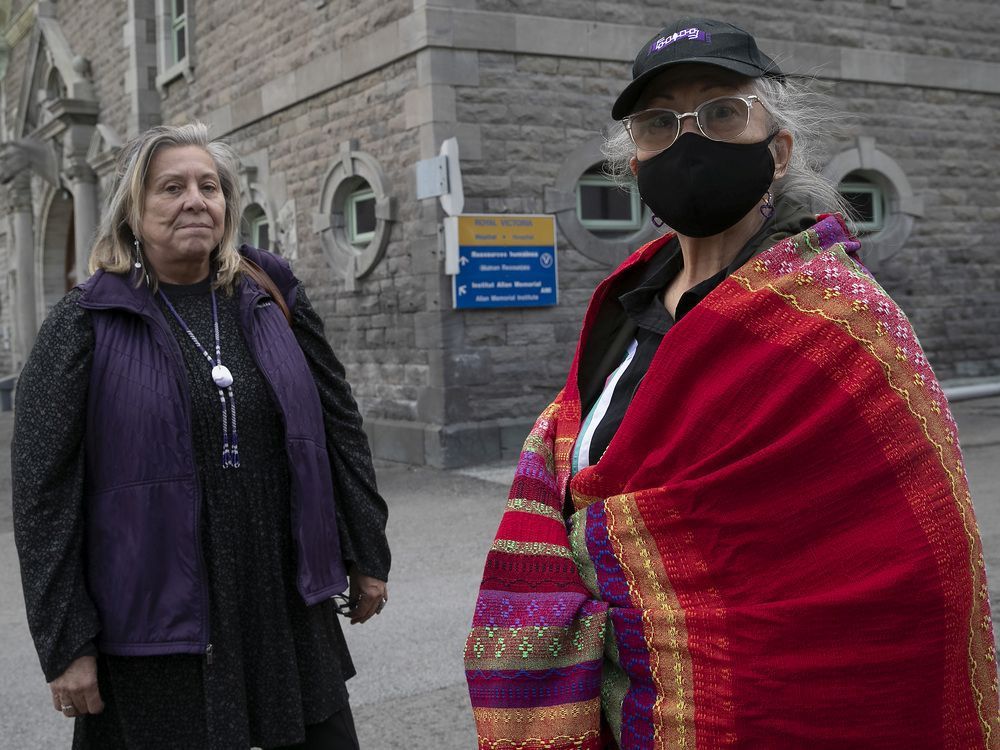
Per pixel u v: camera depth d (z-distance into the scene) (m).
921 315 11.95
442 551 6.07
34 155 17.53
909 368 1.36
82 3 16.61
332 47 10.24
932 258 12.02
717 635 1.37
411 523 6.89
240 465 2.15
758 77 1.52
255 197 11.91
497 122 9.26
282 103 11.17
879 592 1.30
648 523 1.42
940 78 11.84
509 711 1.50
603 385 1.70
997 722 1.39
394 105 9.51
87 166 16.28
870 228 11.81
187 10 13.05
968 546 1.33
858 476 1.33
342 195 10.58
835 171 11.26
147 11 14.38
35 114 19.02
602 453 1.58
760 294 1.40
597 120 9.72
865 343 1.35
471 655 1.55
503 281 9.25
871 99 11.51
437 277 9.05
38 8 18.16
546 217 9.43
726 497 1.37
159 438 2.07
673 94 1.54
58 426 2.03
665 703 1.41
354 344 10.37
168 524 2.06
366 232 10.44
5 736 3.64
